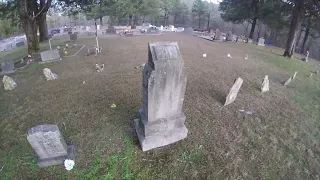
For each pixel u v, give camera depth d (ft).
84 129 18.08
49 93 25.44
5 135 17.69
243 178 13.76
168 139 16.44
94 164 14.49
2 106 22.70
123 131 17.78
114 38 74.74
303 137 18.24
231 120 20.02
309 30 94.73
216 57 46.09
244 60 45.42
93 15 122.21
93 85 27.58
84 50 51.67
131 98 23.72
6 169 14.23
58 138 13.82
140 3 130.93
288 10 62.28
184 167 14.48
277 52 62.64
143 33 91.50
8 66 35.60
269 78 33.71
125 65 37.09
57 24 198.59
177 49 14.84
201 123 19.21
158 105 15.10
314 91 29.58
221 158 15.26
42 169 14.25
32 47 51.72
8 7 53.16
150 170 14.23
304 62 53.67
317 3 48.55
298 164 15.19
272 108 23.06
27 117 20.24
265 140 17.46
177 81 14.92
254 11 88.38
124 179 13.60
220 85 28.63
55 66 37.52
